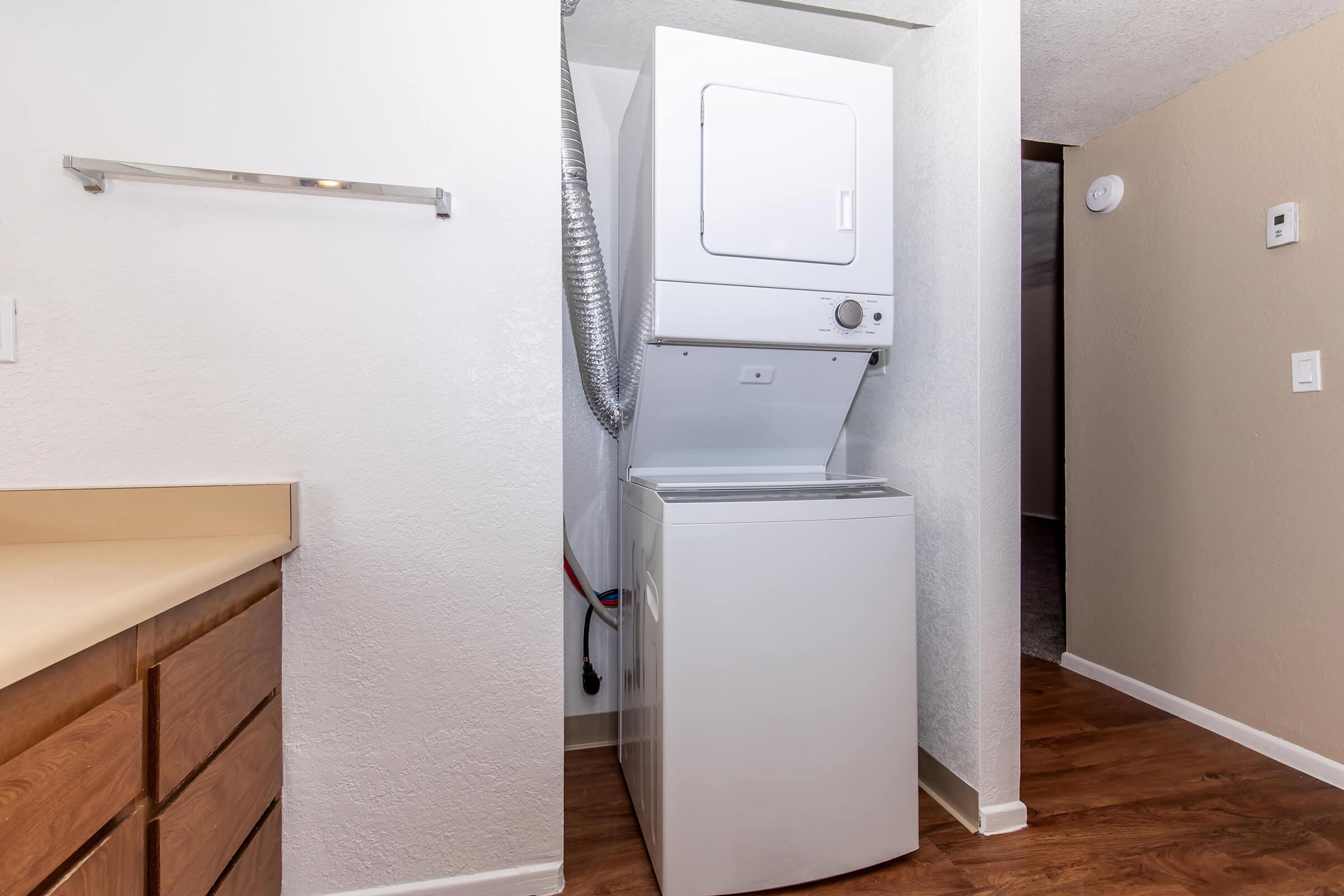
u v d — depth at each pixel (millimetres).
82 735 583
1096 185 2221
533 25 1129
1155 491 2057
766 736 1172
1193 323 1937
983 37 1364
